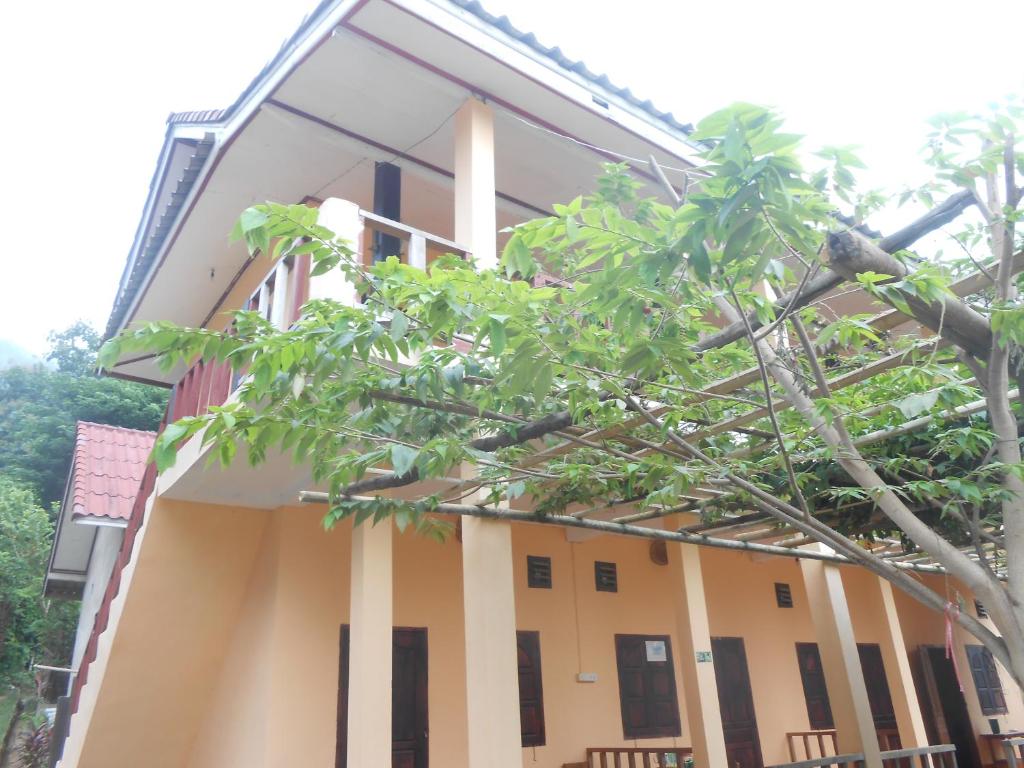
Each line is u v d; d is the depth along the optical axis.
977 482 3.33
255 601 6.14
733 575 9.54
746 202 1.91
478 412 3.19
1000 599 2.64
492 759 4.24
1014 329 2.41
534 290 2.55
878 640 10.71
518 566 7.70
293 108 6.03
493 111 5.84
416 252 4.72
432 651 6.78
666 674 8.47
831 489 4.31
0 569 17.06
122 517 8.31
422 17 5.02
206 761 6.20
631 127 6.20
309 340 2.62
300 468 5.20
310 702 5.82
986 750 10.85
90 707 5.88
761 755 8.74
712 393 3.30
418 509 4.21
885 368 3.11
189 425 2.64
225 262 8.29
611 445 3.86
